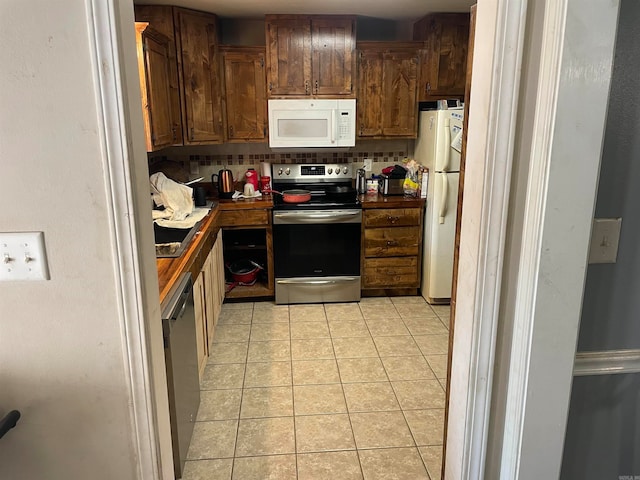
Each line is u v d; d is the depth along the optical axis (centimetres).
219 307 345
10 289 104
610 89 103
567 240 105
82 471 118
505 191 108
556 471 120
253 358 296
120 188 100
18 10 91
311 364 288
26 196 100
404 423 231
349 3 321
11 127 96
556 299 109
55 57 94
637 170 110
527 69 102
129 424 115
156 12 325
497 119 104
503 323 118
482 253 113
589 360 119
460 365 128
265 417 236
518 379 116
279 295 378
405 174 397
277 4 321
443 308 375
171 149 399
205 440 220
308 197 377
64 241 103
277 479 195
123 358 110
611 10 94
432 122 360
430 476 196
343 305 380
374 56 372
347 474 198
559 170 101
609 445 127
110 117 96
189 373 214
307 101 367
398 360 292
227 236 401
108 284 106
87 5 91
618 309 117
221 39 384
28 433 113
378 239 380
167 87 313
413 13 357
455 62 373
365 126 386
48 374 110
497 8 99
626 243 113
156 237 261
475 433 125
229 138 379
